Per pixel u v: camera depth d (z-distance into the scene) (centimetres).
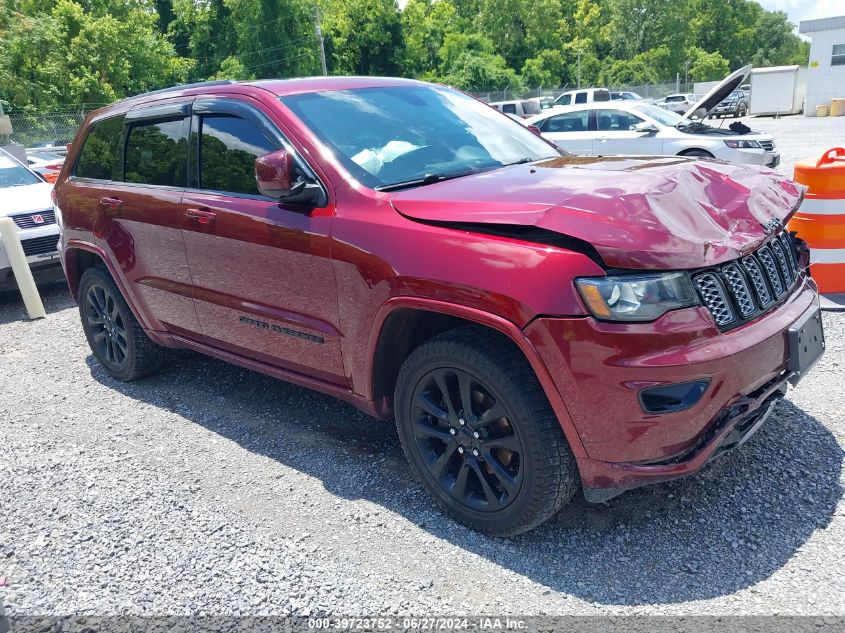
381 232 283
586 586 248
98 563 285
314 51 5253
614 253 230
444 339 272
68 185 480
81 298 491
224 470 353
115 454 380
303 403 429
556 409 244
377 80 395
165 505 324
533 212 248
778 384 262
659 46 7806
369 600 250
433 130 361
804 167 513
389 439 373
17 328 659
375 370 304
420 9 5609
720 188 285
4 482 359
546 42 7150
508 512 268
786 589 238
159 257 401
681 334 230
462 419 276
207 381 477
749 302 254
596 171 294
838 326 466
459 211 267
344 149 322
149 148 414
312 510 311
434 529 290
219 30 5619
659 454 239
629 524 282
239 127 354
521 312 241
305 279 316
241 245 342
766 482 300
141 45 4394
